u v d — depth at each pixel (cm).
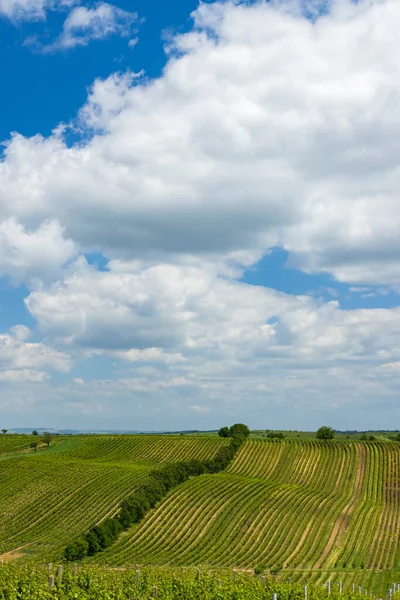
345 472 13300
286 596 3781
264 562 7838
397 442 15025
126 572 4041
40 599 2956
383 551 8588
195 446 14900
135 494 9756
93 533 8131
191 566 7456
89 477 11106
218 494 10550
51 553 7806
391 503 11550
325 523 9688
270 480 12925
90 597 3147
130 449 15038
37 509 9781
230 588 3672
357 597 4331
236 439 14912
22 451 15075
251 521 9462
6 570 3519
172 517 9475
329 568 7694
